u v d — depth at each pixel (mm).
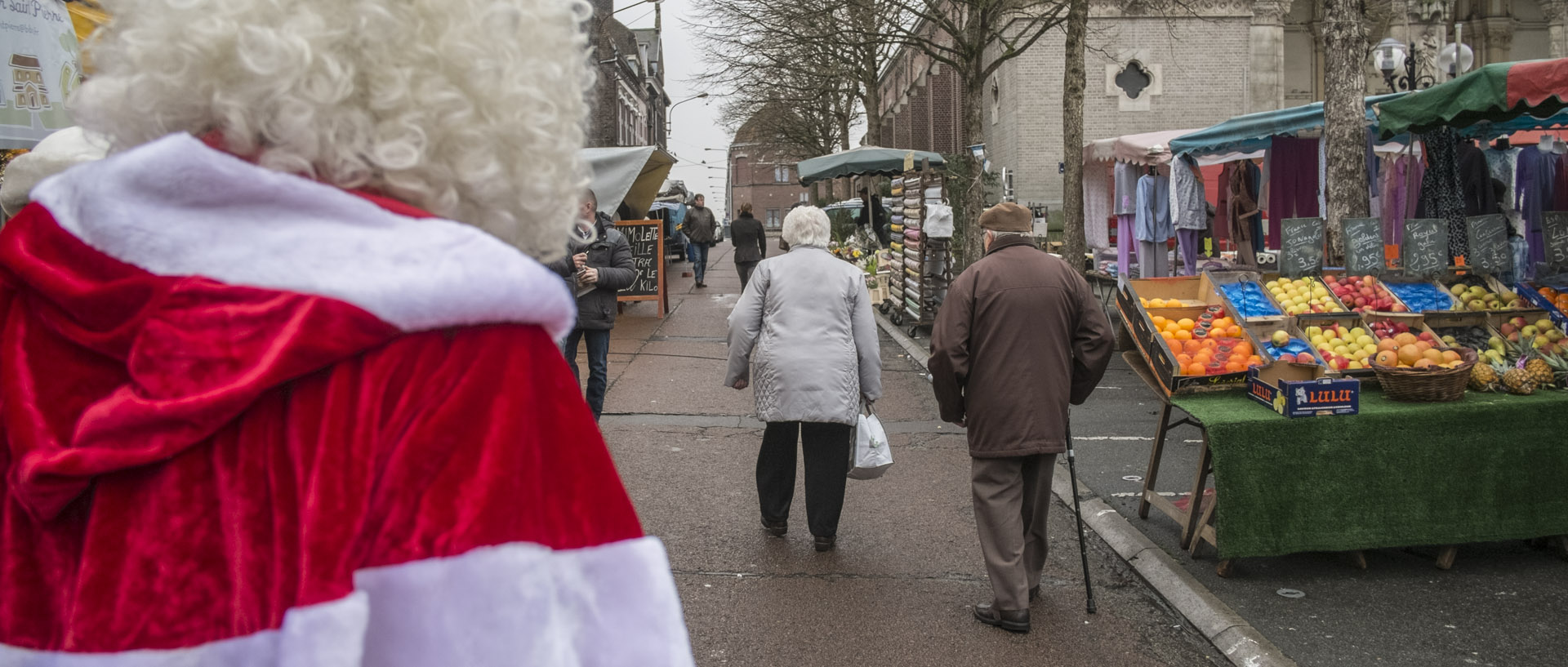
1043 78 24516
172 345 702
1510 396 4617
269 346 699
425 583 704
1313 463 4371
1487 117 5883
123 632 698
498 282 740
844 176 17219
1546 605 4129
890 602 4266
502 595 723
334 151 768
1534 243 8586
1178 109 24609
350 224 743
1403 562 4637
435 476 716
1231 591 4301
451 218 829
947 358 3934
